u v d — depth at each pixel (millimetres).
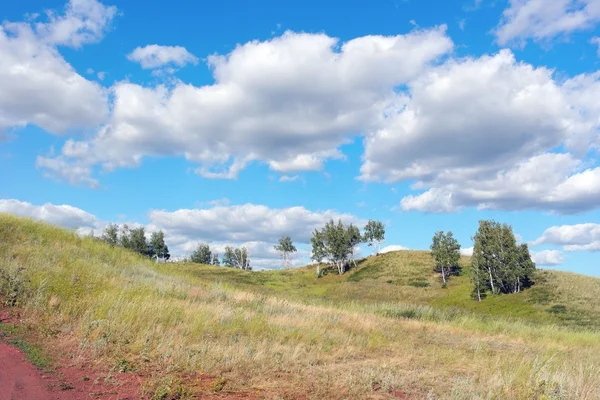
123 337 7488
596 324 35125
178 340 7984
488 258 56188
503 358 10406
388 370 7984
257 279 73438
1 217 18234
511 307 47250
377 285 66500
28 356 6117
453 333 15719
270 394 5953
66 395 5016
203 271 78875
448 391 6938
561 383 6918
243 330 10188
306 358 8312
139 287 12422
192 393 5559
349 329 12828
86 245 19109
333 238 83125
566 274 58938
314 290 66500
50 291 9438
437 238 68500
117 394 5262
